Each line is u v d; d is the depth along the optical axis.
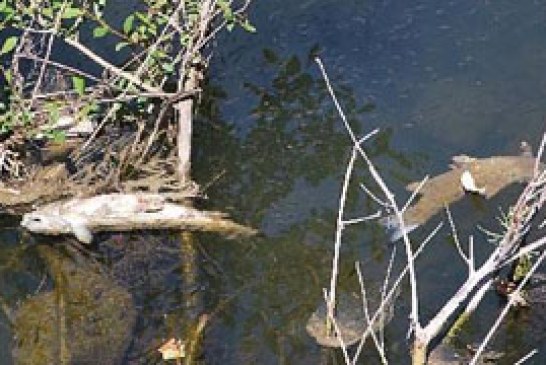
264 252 10.56
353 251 10.52
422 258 10.36
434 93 12.23
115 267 10.33
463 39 12.91
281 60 12.77
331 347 9.55
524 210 8.92
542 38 12.86
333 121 12.03
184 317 9.84
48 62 10.98
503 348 9.48
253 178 11.40
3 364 9.45
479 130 11.74
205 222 10.68
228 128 11.97
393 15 13.28
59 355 9.41
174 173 11.14
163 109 11.08
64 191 10.86
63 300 10.02
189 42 10.98
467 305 9.66
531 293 9.86
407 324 9.73
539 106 11.98
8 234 10.69
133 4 13.20
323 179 11.38
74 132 11.33
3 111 11.24
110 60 12.44
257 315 9.91
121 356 9.40
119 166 11.09
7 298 10.15
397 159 11.52
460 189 11.03
